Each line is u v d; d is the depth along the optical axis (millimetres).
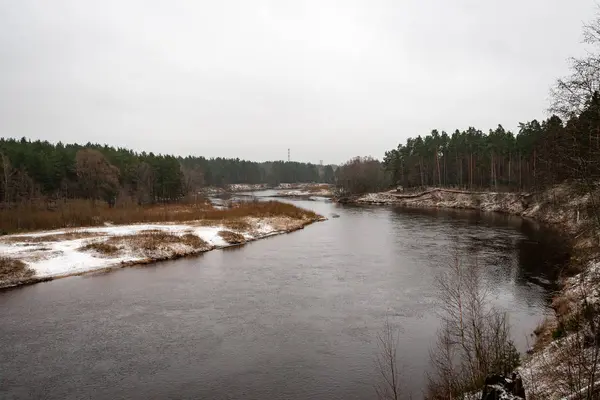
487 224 54344
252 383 13977
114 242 35000
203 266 31172
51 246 33125
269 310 21141
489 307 20219
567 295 19234
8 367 15133
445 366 12625
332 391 13383
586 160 14461
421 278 26719
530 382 11180
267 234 47625
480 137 103562
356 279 26938
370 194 111875
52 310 21234
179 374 14633
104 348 16703
